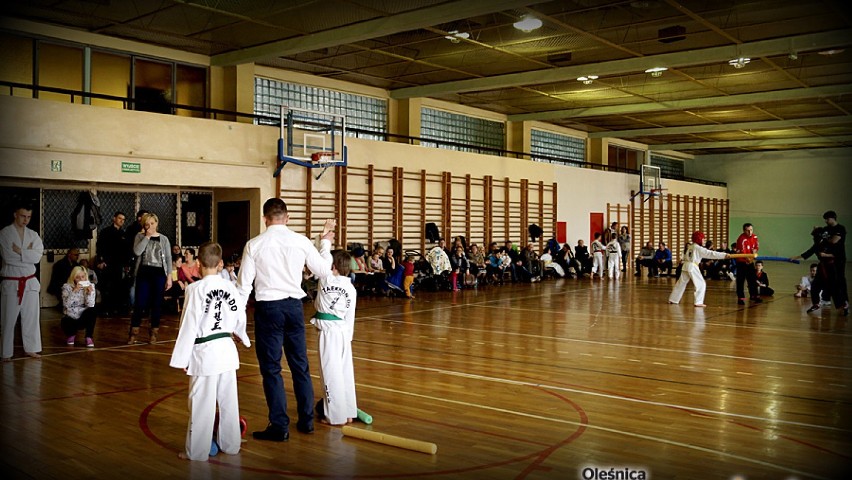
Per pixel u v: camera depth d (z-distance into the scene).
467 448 4.39
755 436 4.68
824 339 9.12
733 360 7.61
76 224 12.12
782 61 15.72
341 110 17.84
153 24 12.65
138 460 4.14
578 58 15.52
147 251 8.52
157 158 12.29
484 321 10.93
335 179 15.57
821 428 4.89
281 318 4.53
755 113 22.61
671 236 29.38
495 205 20.44
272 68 16.08
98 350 8.04
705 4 11.62
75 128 11.30
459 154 19.12
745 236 13.59
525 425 4.95
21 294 7.48
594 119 23.73
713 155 34.25
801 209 31.92
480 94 19.62
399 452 4.30
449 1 11.20
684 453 4.29
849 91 18.02
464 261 16.88
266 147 14.19
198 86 15.02
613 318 11.36
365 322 10.79
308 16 12.07
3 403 5.54
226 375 4.25
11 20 12.12
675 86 18.47
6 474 3.87
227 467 4.02
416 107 19.33
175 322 10.59
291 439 4.59
